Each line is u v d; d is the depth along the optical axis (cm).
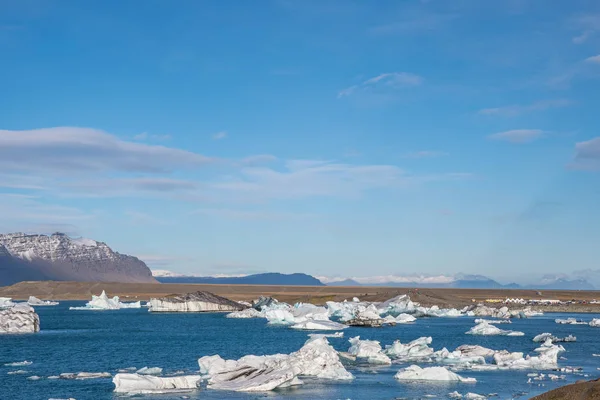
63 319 19088
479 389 6762
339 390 6656
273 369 7169
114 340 12150
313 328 14775
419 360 8994
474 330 13525
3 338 12494
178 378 6769
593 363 8762
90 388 6719
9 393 6456
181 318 19612
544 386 6944
